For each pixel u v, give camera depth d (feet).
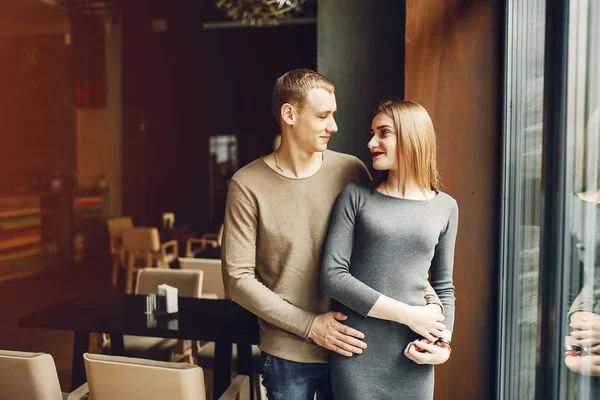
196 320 8.81
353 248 5.16
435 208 5.03
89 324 8.66
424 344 4.90
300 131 5.21
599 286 3.32
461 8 6.64
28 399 6.35
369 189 5.16
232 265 5.37
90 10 26.50
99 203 27.43
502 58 6.57
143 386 5.86
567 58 3.71
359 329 5.08
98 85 27.78
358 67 8.43
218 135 34.71
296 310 5.24
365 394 5.05
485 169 6.68
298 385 5.48
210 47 33.88
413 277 4.99
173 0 26.86
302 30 32.86
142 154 30.45
